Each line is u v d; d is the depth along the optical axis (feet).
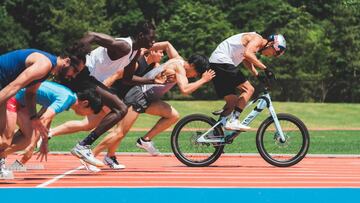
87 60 76.69
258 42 88.63
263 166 93.91
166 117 88.17
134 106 84.58
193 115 89.35
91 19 499.51
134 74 83.25
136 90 84.69
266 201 57.00
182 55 483.51
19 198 58.29
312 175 81.82
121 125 84.79
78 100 76.28
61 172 84.23
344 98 478.59
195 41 483.51
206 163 90.33
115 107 76.28
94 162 76.23
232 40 88.84
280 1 510.17
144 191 62.80
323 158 112.78
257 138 89.56
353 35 482.28
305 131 89.45
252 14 505.25
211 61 88.99
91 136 75.72
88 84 76.28
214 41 484.33
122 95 84.69
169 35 486.79
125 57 76.33
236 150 129.08
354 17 492.54
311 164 99.45
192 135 89.66
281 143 89.20
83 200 57.16
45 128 67.00
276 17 490.90
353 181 75.00
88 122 85.40
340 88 479.41
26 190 63.46
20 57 62.54
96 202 56.18
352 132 210.18
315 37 486.38
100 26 493.36
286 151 90.27
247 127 88.99
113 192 61.98
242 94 88.99
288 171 86.69
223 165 95.35
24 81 61.05
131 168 89.92
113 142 84.94
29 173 82.53
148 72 85.51
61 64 64.13
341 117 309.01
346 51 481.05
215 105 350.84
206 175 79.87
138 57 80.02
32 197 58.85
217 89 89.40
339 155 114.32
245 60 91.40
